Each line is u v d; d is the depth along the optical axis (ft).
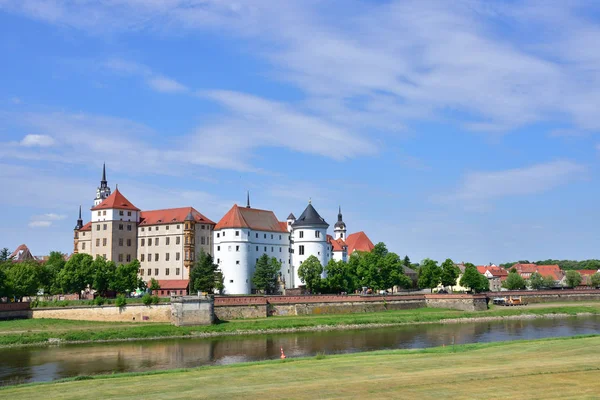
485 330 464.65
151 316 479.41
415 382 191.31
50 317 480.23
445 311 608.19
